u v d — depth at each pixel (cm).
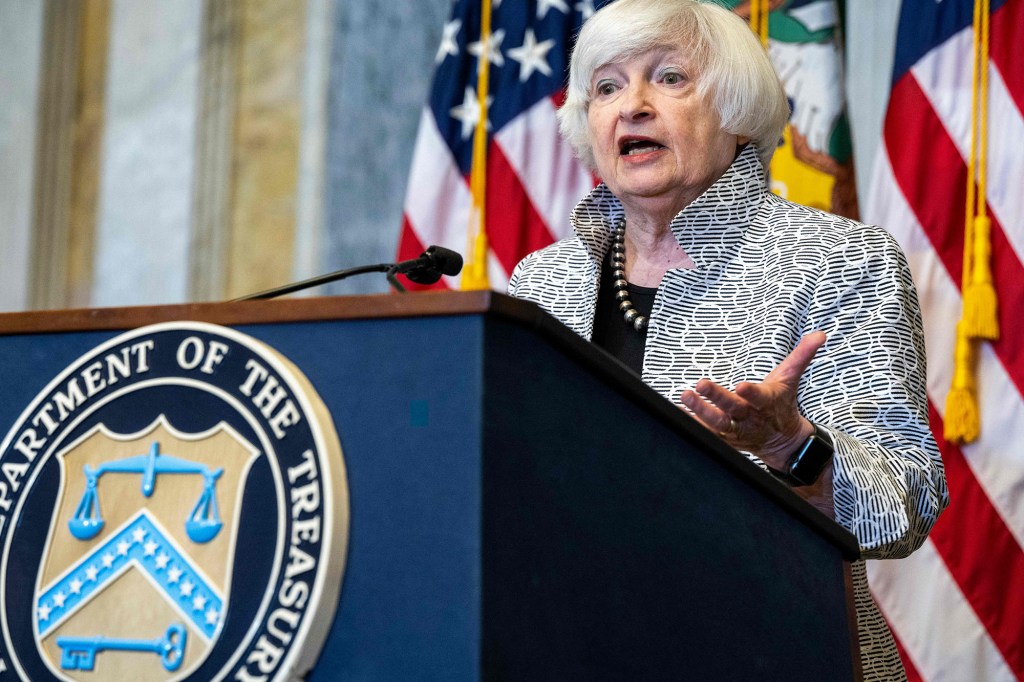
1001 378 374
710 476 145
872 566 381
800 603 160
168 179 605
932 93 402
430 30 570
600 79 254
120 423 123
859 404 210
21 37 634
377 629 108
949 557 372
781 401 170
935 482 205
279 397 115
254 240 588
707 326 228
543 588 113
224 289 590
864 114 464
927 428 208
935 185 396
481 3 480
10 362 133
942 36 405
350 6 584
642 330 241
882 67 464
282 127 590
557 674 113
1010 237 383
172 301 596
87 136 623
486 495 108
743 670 144
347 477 112
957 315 387
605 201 256
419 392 112
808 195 402
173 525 117
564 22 467
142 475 119
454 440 109
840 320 219
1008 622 366
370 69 577
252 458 115
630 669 124
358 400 114
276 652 108
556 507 117
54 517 122
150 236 605
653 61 247
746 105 243
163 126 611
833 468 188
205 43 608
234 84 601
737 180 238
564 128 267
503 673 106
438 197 466
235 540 113
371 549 110
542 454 116
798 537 163
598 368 125
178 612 114
